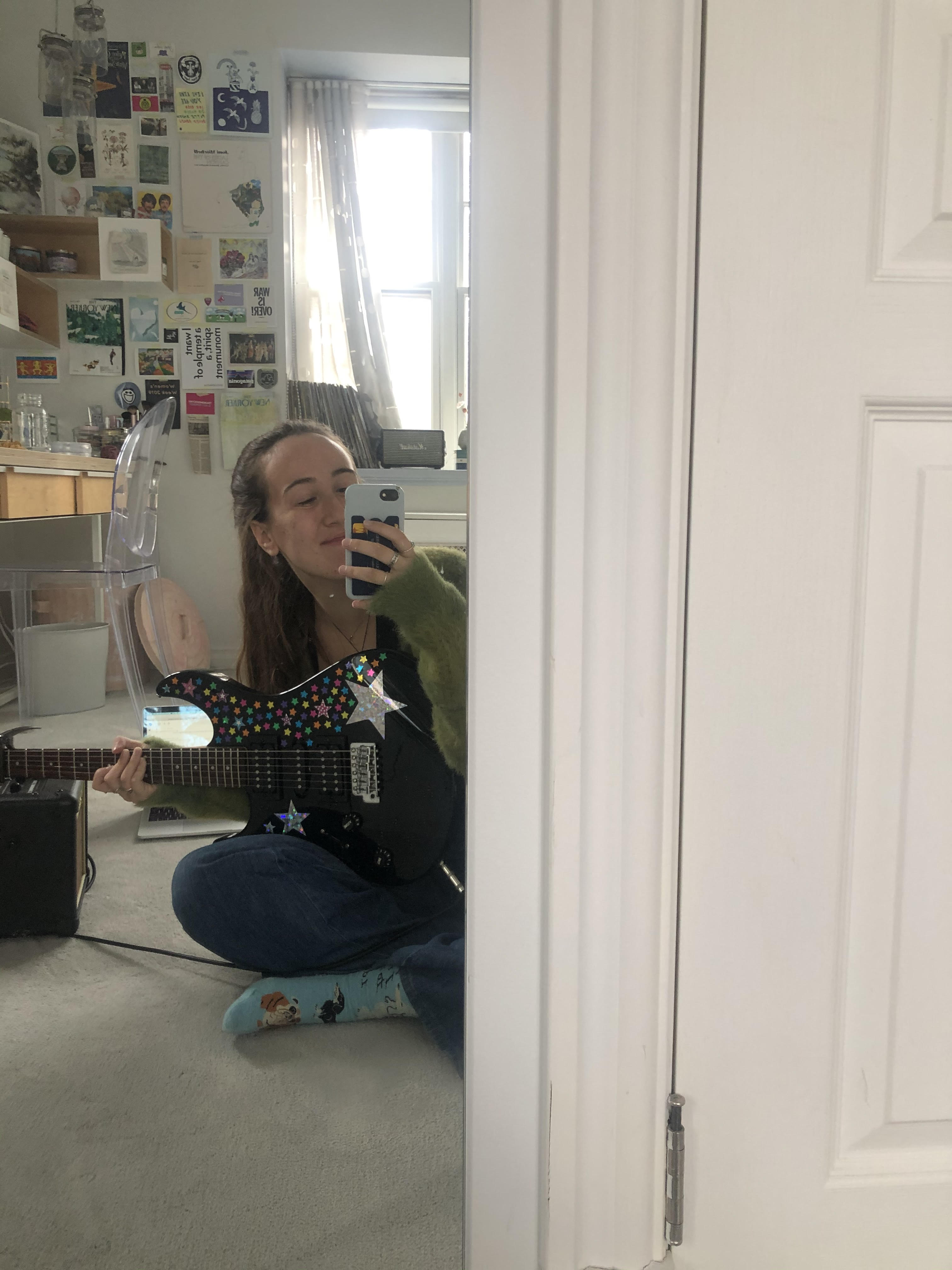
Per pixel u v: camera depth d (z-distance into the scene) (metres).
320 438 1.65
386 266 3.98
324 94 3.68
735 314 0.68
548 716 0.72
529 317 0.69
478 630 0.72
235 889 1.29
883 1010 0.75
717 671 0.71
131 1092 1.10
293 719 1.41
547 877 0.73
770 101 0.66
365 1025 1.26
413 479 3.14
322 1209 0.91
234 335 3.64
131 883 1.75
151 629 2.74
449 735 1.35
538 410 0.70
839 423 0.69
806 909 0.73
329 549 1.62
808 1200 0.76
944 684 0.72
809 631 0.71
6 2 3.40
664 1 0.65
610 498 0.70
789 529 0.70
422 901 1.41
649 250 0.67
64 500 2.80
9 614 3.16
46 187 3.53
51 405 3.63
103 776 1.44
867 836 0.74
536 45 0.67
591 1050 0.75
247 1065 1.16
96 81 3.48
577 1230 0.76
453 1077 1.14
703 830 0.72
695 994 0.74
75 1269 0.83
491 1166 0.77
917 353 0.69
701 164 0.67
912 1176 0.77
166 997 1.34
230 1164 0.97
